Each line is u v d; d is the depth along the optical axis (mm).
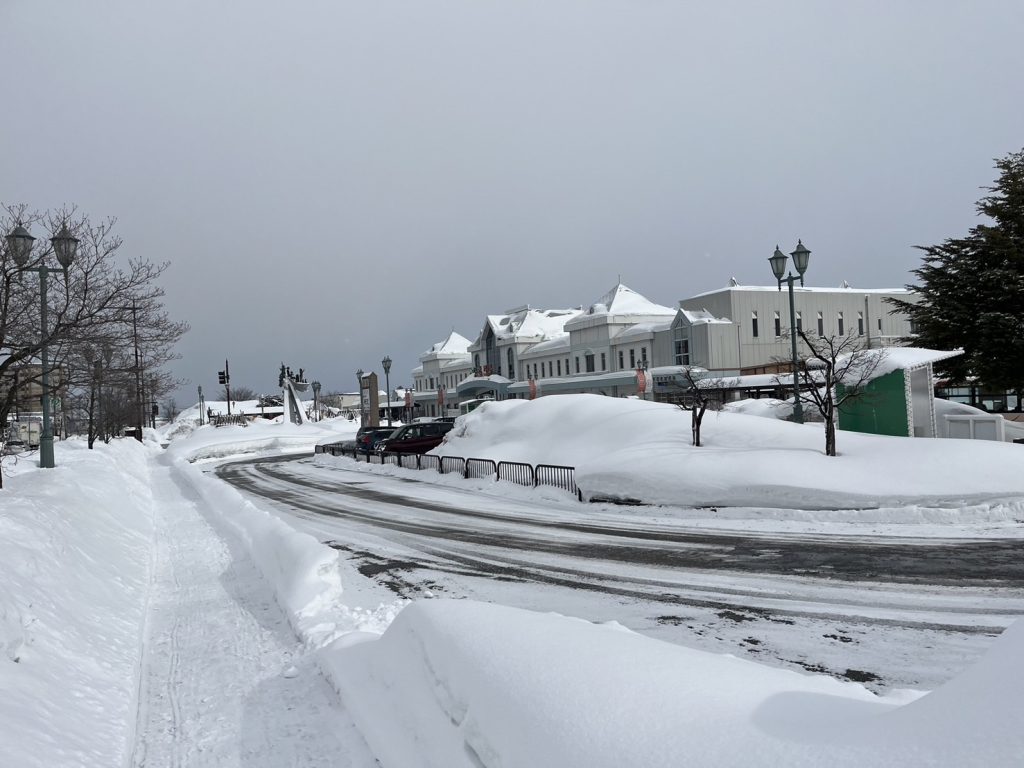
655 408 23641
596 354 64312
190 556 12688
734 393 39906
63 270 13539
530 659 3869
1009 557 9992
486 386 71812
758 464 15375
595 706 3186
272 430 58469
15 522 7742
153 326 16391
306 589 8531
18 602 5719
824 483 14094
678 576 10117
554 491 19219
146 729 5508
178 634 8008
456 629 4691
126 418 51156
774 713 2895
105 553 10117
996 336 24906
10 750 3740
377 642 6027
